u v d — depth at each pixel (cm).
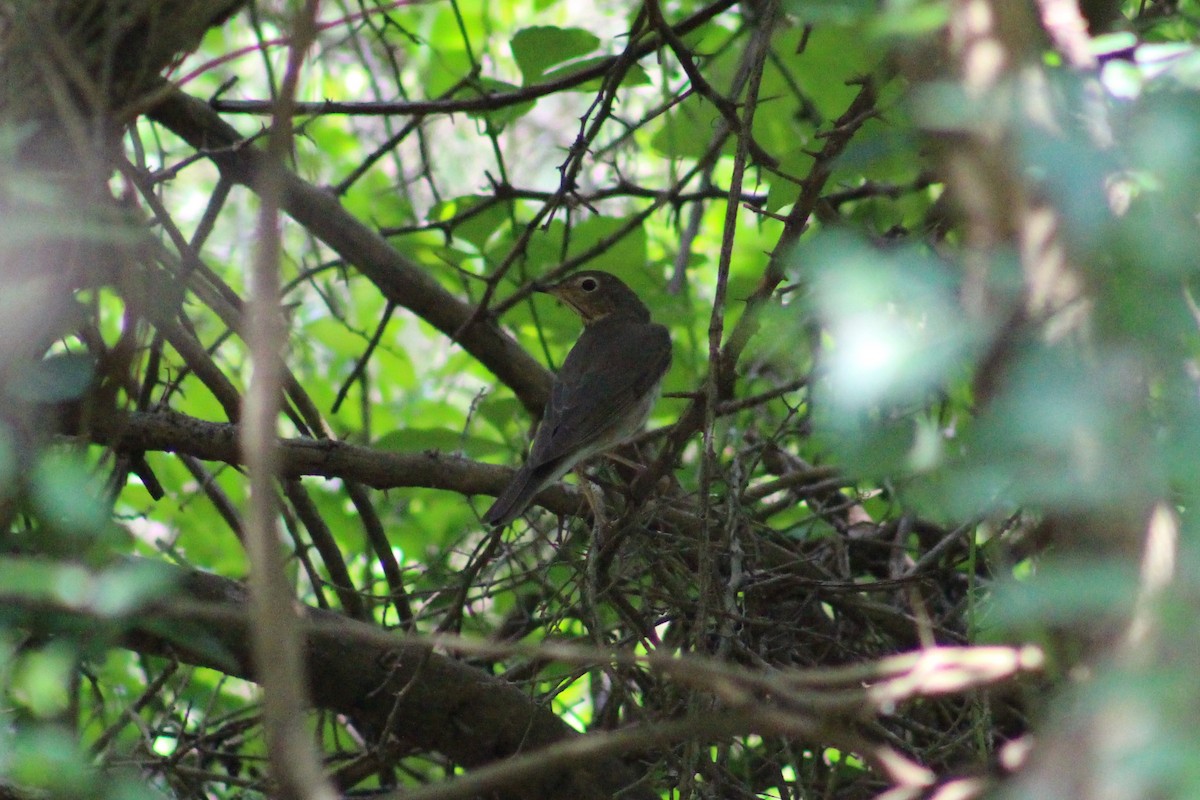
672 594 874
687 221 1467
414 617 891
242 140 976
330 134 1526
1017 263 365
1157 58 546
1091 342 356
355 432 1353
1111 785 311
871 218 1139
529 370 1172
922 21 398
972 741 851
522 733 867
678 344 1323
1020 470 362
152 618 484
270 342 430
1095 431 346
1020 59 386
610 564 905
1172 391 367
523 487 934
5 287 524
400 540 1273
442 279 1316
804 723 423
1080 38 426
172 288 765
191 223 1461
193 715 1125
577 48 1020
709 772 807
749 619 793
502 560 967
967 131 382
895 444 410
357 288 1462
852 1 440
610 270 1222
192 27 615
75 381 561
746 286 1199
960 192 385
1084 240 360
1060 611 341
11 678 565
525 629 988
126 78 603
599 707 1059
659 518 902
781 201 902
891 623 1018
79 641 480
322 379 1442
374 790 1004
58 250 538
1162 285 360
